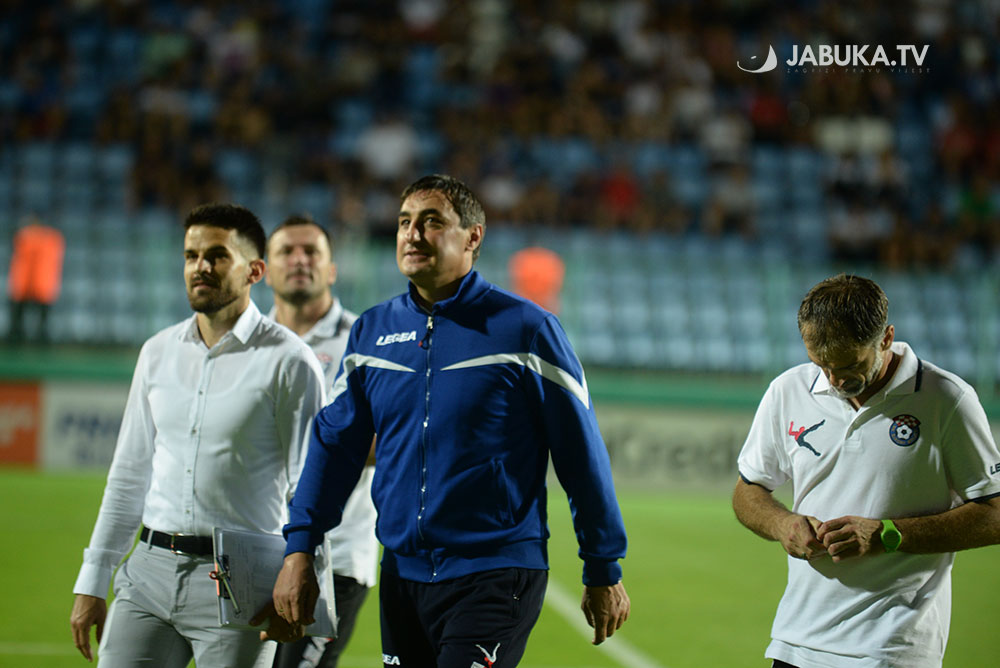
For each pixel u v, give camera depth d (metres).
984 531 11.11
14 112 62.25
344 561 15.22
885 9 74.94
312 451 12.59
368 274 47.62
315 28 70.56
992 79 73.12
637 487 48.53
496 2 72.75
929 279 52.19
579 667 22.75
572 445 12.12
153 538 12.76
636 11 73.06
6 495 40.00
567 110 66.50
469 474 11.91
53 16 67.50
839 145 69.12
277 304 17.62
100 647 12.58
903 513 11.55
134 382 13.34
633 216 60.84
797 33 73.31
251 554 12.24
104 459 45.94
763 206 65.06
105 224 54.25
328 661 14.98
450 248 12.32
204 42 67.75
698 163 66.25
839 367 11.23
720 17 74.50
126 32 68.38
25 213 57.44
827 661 11.67
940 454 11.49
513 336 12.11
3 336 47.31
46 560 30.30
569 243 55.97
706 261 51.84
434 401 12.07
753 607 28.80
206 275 12.70
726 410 49.22
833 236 61.72
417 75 69.44
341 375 12.88
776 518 11.82
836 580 11.72
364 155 62.19
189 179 58.53
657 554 35.50
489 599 11.69
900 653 11.38
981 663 24.23
